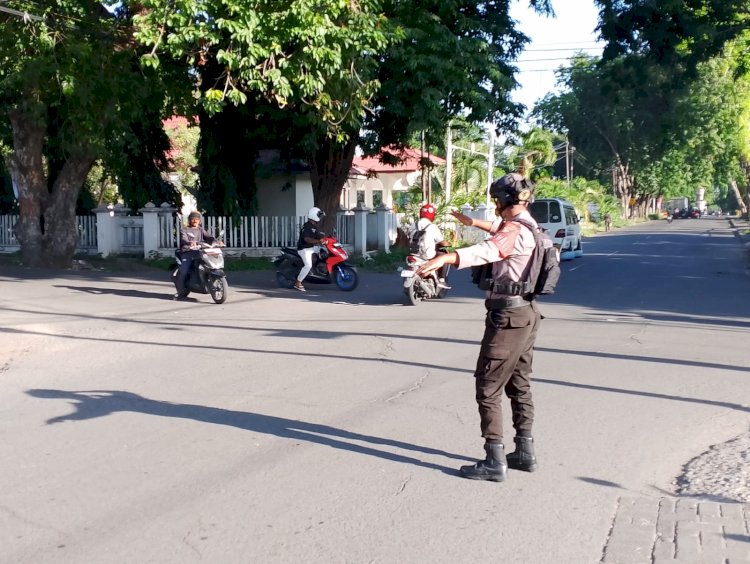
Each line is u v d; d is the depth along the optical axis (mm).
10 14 16344
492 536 4727
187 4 14312
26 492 5422
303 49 14969
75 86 17297
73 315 13289
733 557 4438
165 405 7680
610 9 25453
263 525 4871
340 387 8367
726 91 47281
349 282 17484
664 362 9727
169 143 25391
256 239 24703
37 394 8164
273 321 13062
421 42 20031
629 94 43406
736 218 104562
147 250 23281
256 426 6941
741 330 12336
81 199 27219
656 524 4910
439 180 40562
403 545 4602
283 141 24141
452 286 19484
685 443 6523
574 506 5195
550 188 58156
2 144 24109
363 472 5797
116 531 4793
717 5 25469
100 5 18516
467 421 7086
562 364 9570
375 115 22656
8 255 23078
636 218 98438
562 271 24109
